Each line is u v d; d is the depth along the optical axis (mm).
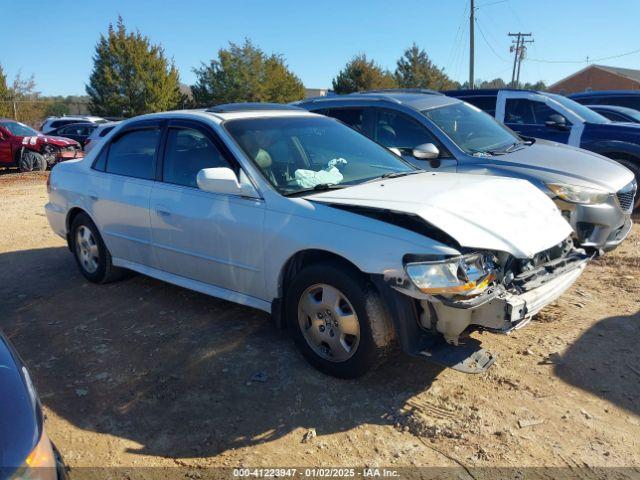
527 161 6066
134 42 45500
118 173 5230
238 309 4953
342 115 7285
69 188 5695
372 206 3494
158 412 3459
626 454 3016
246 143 4293
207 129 4477
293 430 3258
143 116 5199
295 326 3877
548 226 3668
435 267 3176
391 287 3324
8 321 4883
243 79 50344
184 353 4176
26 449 2041
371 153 4820
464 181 4055
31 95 46312
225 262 4250
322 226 3617
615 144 8273
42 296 5461
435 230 3338
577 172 5816
